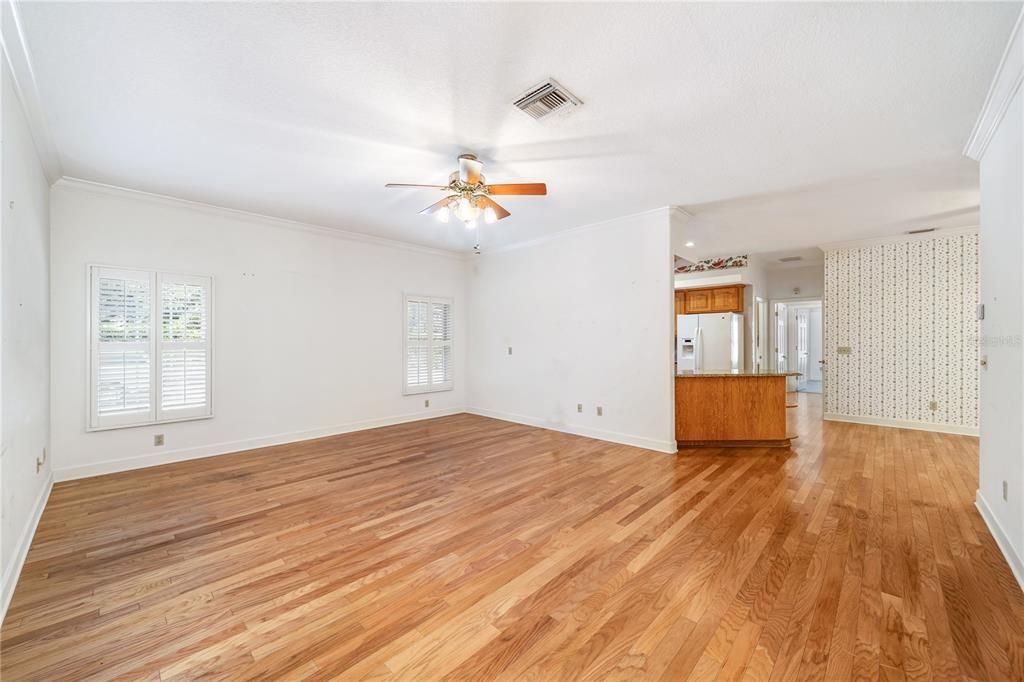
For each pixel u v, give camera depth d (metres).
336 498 3.19
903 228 5.13
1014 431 2.19
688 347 7.38
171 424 4.07
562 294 5.45
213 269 4.32
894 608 1.86
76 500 3.12
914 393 5.50
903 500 3.11
